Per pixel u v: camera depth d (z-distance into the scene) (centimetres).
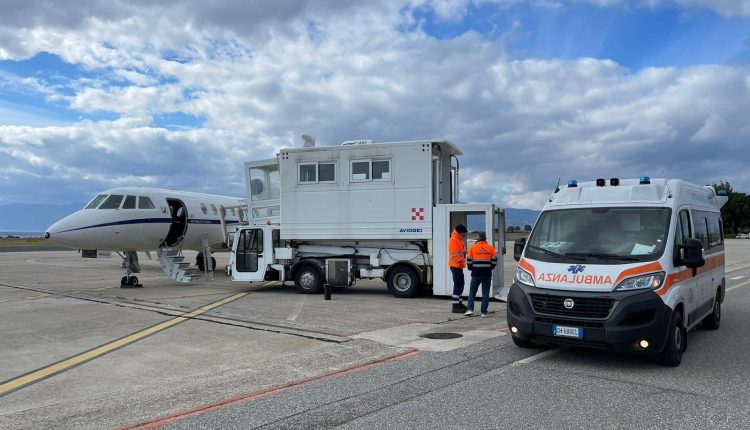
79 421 489
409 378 625
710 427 464
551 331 667
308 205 1502
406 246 1487
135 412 514
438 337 873
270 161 1716
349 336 891
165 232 1991
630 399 544
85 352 808
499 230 1463
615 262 679
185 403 543
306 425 471
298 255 1588
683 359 720
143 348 828
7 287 1770
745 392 568
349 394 563
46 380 655
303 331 943
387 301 1397
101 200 1866
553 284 680
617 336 626
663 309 639
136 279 1816
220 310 1222
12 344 868
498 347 791
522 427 465
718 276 970
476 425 470
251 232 1606
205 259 1973
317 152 1500
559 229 763
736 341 845
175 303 1353
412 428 463
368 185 1465
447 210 1408
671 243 694
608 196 781
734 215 10388
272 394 569
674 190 770
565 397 551
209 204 2345
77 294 1559
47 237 1722
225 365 715
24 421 491
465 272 1380
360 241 1523
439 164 1498
